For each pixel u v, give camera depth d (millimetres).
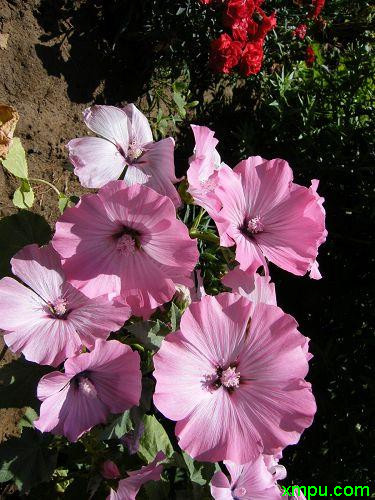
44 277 317
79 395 332
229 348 316
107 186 286
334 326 768
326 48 968
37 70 614
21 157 411
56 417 324
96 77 667
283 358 316
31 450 383
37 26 615
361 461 661
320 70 867
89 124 339
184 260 302
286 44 860
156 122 715
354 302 766
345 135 779
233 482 364
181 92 740
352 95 815
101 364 325
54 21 629
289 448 691
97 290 307
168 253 303
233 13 685
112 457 394
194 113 788
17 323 309
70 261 303
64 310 320
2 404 366
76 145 331
